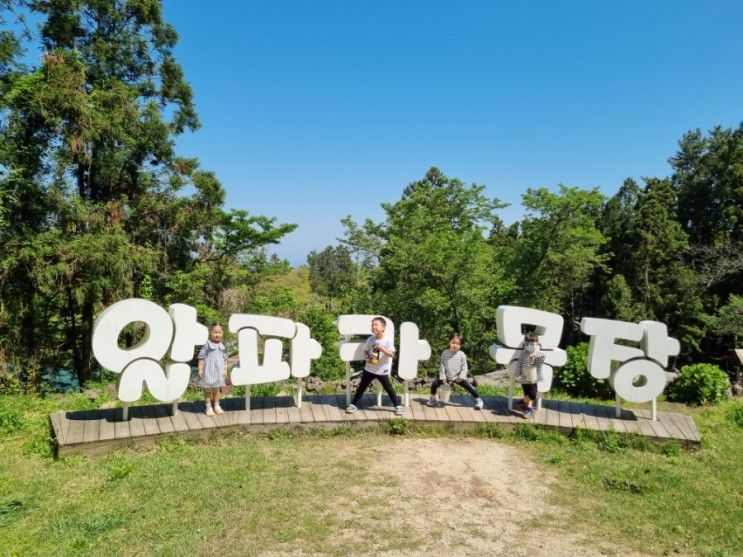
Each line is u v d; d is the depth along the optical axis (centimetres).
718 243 2950
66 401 889
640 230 3241
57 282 1401
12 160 1298
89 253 1344
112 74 1659
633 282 3284
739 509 556
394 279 2473
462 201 2700
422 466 649
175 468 608
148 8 1675
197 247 1831
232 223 1777
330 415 779
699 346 3095
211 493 544
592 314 3831
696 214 3562
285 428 746
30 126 1391
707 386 1080
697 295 2902
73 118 1411
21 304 1339
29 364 1432
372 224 2586
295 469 620
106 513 494
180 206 1695
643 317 2978
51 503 515
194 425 714
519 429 776
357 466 639
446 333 2317
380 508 527
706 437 789
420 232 2411
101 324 682
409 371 820
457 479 613
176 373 730
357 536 469
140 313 704
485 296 2350
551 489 596
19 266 1330
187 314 737
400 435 764
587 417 809
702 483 625
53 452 647
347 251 2684
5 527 466
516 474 637
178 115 1794
